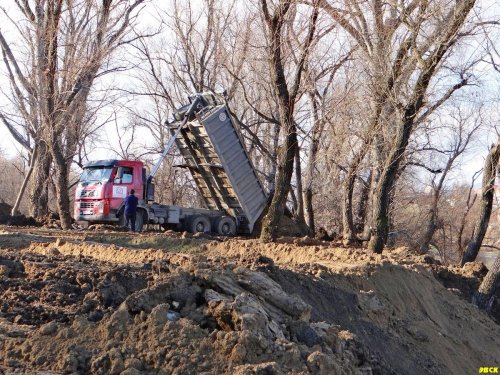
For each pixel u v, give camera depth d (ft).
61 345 19.27
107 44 81.05
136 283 25.09
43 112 75.51
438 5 48.44
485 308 50.01
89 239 55.26
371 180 80.69
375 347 31.50
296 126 59.11
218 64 95.20
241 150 78.54
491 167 59.26
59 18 75.87
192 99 78.02
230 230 82.58
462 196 129.70
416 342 35.81
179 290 22.40
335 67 78.28
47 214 90.94
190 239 55.42
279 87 56.65
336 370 20.21
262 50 77.41
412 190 120.26
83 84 80.64
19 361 18.72
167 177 119.24
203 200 86.33
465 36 51.37
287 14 61.16
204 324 21.42
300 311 24.63
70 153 89.40
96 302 23.56
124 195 76.33
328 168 89.20
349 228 78.43
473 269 56.34
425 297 43.21
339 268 39.52
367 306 35.42
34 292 25.12
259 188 82.17
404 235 115.14
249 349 19.47
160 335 19.53
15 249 49.14
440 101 61.46
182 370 18.51
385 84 57.36
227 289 23.59
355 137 76.43
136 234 61.67
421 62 49.93
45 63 76.23
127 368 18.30
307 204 85.46
